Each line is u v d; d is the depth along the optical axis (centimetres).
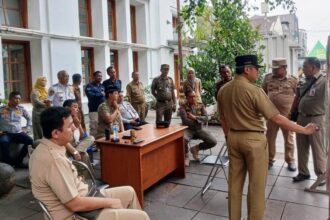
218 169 481
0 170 405
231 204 309
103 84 677
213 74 915
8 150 522
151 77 1150
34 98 566
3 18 709
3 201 401
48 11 760
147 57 1147
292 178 466
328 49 302
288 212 362
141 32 1145
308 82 434
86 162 438
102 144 396
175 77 1303
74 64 830
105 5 943
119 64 1052
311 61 424
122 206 259
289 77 494
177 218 354
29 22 749
